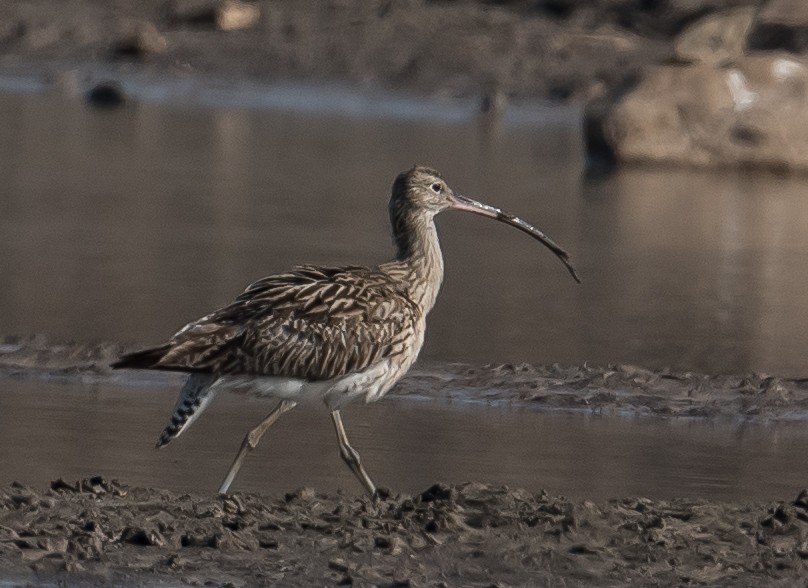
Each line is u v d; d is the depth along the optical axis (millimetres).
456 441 11812
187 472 10711
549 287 19062
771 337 16438
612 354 15227
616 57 40219
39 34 45312
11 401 12625
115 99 39531
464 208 11008
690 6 41344
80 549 8617
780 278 20375
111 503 9500
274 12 45250
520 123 37500
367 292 10078
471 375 13797
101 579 8305
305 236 22328
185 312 16656
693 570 8750
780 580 8656
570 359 14875
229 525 9141
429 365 14070
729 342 16078
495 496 9672
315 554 8750
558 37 41188
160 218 23688
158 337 15305
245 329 9602
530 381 13664
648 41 41219
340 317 9844
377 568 8539
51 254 20203
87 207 24594
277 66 42906
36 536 8812
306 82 41906
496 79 40031
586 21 42156
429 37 42188
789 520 9461
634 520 9461
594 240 23016
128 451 11219
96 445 11344
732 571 8758
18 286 17859
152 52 44188
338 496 9906
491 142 34344
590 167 31547
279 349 9625
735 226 24984
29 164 29375
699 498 10328
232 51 43844
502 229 24188
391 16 43344
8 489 9609
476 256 21406
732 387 13648
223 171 29359
